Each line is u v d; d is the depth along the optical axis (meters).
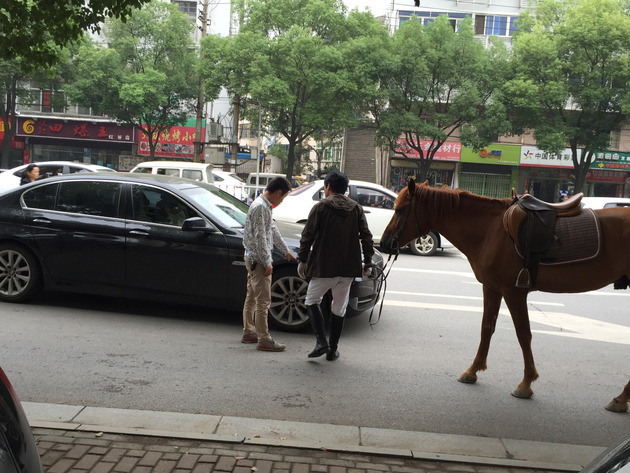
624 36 23.59
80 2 5.10
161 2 29.58
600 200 13.15
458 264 12.00
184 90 29.58
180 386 4.40
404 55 24.95
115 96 28.67
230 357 5.16
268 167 57.72
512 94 25.06
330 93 24.36
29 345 5.20
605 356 5.82
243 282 5.99
